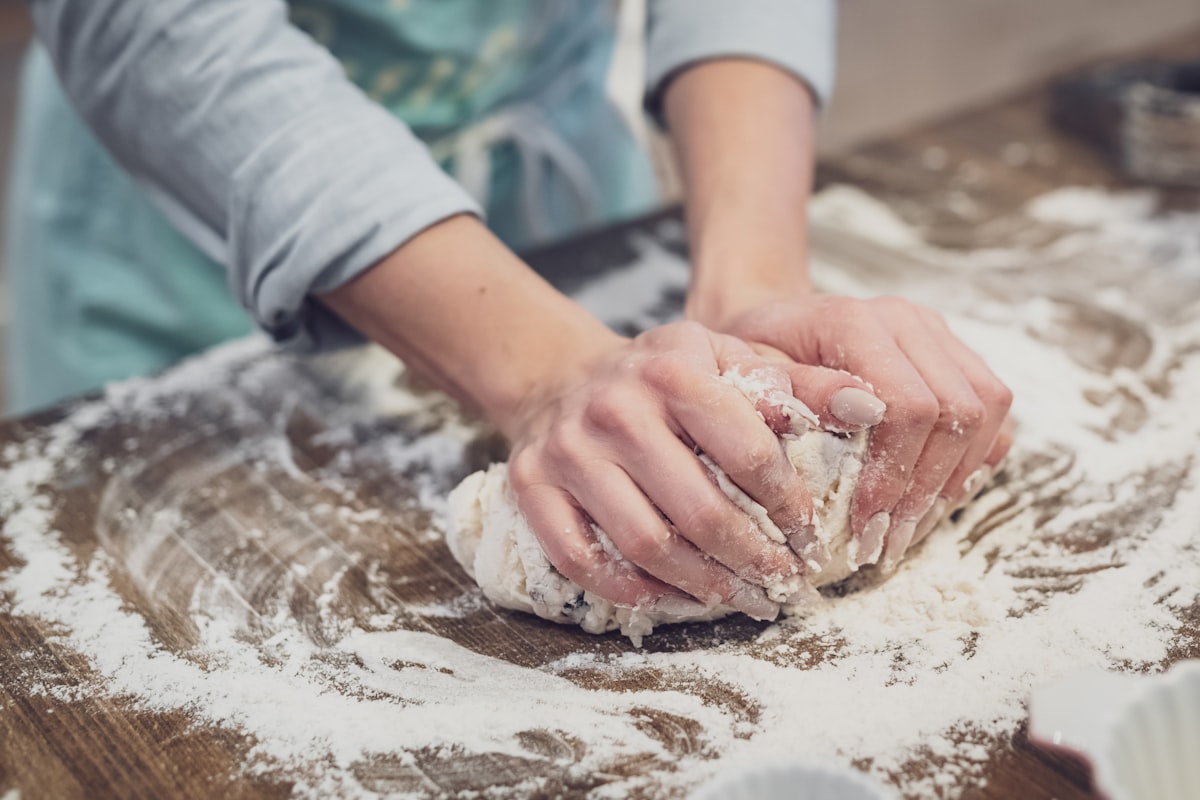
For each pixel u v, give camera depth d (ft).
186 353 3.78
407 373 3.01
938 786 1.77
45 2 2.43
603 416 2.05
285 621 2.23
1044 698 1.65
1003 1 9.28
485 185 3.61
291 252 2.35
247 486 2.62
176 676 2.10
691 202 2.87
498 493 2.26
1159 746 1.56
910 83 8.45
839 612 2.17
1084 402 2.73
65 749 1.95
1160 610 2.11
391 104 3.42
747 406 1.98
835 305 2.30
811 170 2.97
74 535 2.48
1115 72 4.05
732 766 1.84
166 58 2.38
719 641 2.13
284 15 2.53
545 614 2.17
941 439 2.12
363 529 2.47
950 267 3.35
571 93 3.80
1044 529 2.35
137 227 3.57
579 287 3.29
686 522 1.95
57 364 3.80
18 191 3.76
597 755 1.89
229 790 1.85
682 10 3.07
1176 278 3.21
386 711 2.00
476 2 3.34
